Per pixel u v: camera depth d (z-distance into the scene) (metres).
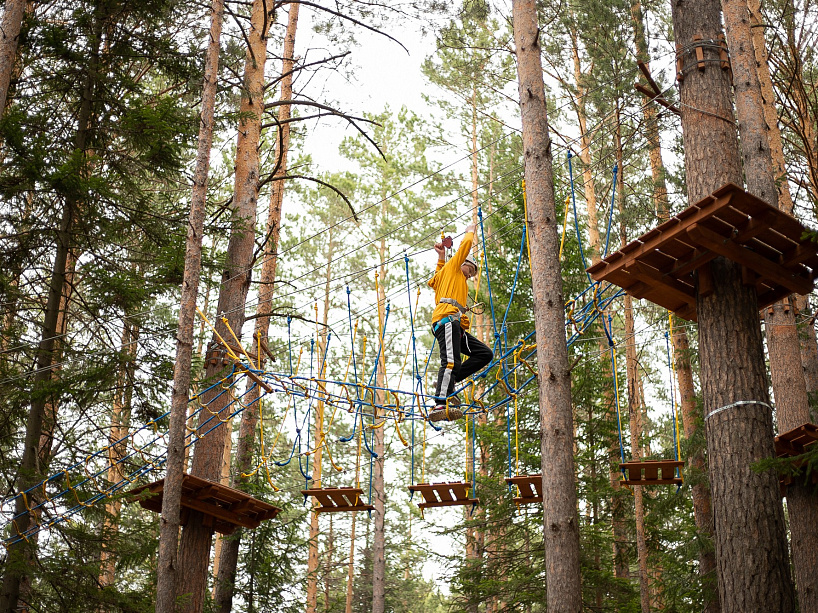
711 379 7.52
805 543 9.84
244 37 13.15
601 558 16.44
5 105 12.22
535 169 8.49
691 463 14.34
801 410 10.61
